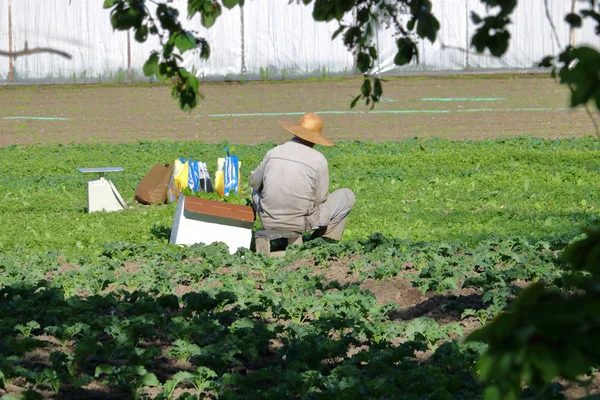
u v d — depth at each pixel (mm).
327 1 7289
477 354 12180
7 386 11852
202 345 13781
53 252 21156
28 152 44531
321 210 20969
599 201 28047
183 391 11781
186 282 18484
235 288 16547
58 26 74188
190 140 49031
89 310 15422
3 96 67062
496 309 14727
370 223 25484
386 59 73625
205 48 7352
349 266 18984
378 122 53406
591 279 4133
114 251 21125
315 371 11531
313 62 75438
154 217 27141
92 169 28578
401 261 19172
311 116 20516
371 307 15273
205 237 21625
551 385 10969
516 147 42312
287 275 17922
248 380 11578
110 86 71438
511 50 72938
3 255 21062
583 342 3840
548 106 57344
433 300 16422
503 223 24672
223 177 26969
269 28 75250
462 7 73562
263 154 41750
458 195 30172
